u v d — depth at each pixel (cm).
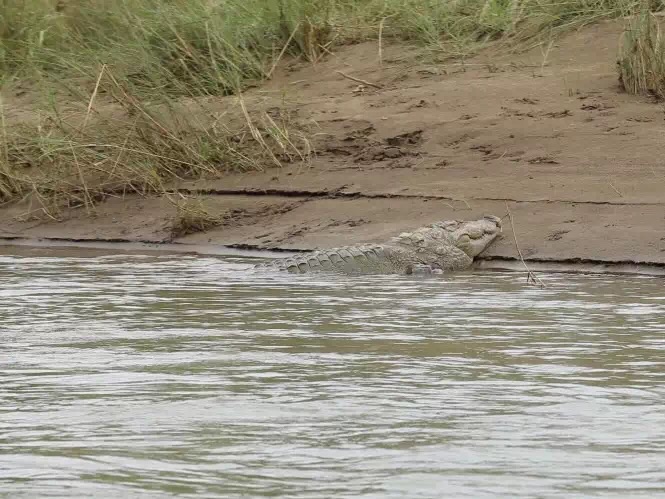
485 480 1462
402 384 1961
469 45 4984
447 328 2461
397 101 4597
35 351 2273
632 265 3250
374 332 2428
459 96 4525
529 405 1816
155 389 1948
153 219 4191
